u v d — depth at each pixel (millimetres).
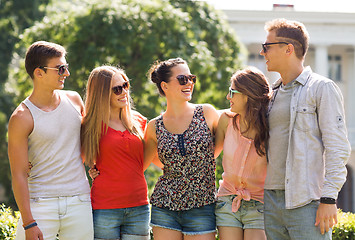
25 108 3164
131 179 3389
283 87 3158
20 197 3066
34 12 13922
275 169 3098
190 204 3369
